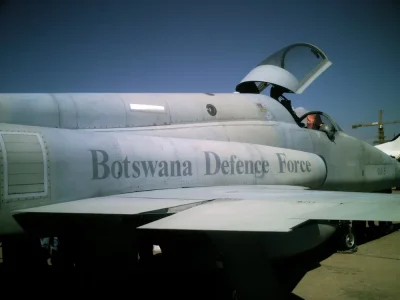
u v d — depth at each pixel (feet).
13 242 15.65
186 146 15.29
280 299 9.06
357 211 6.97
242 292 8.87
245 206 8.84
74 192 11.78
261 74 22.66
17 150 10.93
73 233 12.37
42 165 11.24
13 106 13.09
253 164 16.80
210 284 15.02
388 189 27.78
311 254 19.74
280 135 19.95
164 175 14.05
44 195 11.16
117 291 13.47
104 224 12.53
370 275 15.85
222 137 17.71
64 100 14.26
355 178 23.34
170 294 13.83
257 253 9.21
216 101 18.95
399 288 14.14
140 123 15.70
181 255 14.57
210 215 8.20
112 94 15.90
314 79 23.24
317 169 19.61
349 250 20.06
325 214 7.00
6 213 10.51
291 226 6.43
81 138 12.71
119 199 11.58
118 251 13.23
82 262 13.28
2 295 14.14
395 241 23.31
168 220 8.01
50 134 12.01
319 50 22.26
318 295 13.43
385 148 68.39
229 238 9.18
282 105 21.77
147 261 18.01
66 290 14.60
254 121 19.48
